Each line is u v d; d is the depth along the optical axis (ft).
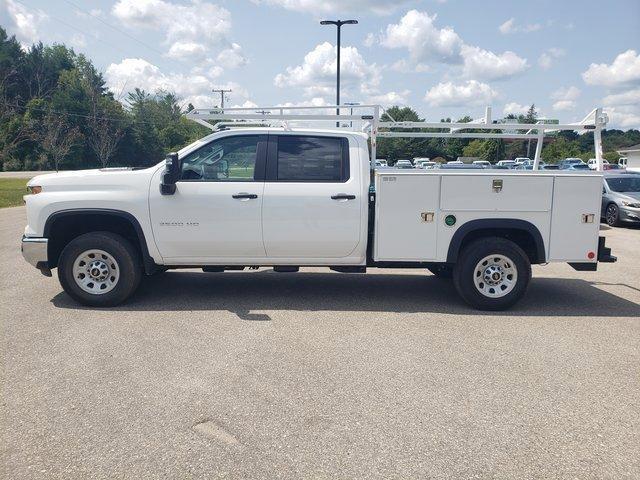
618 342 17.72
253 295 23.22
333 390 13.73
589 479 10.12
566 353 16.65
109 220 21.54
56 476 10.02
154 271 21.71
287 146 21.24
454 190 20.75
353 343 17.28
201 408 12.66
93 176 20.81
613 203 52.60
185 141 284.41
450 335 18.26
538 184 20.72
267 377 14.47
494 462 10.62
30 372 14.64
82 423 11.92
